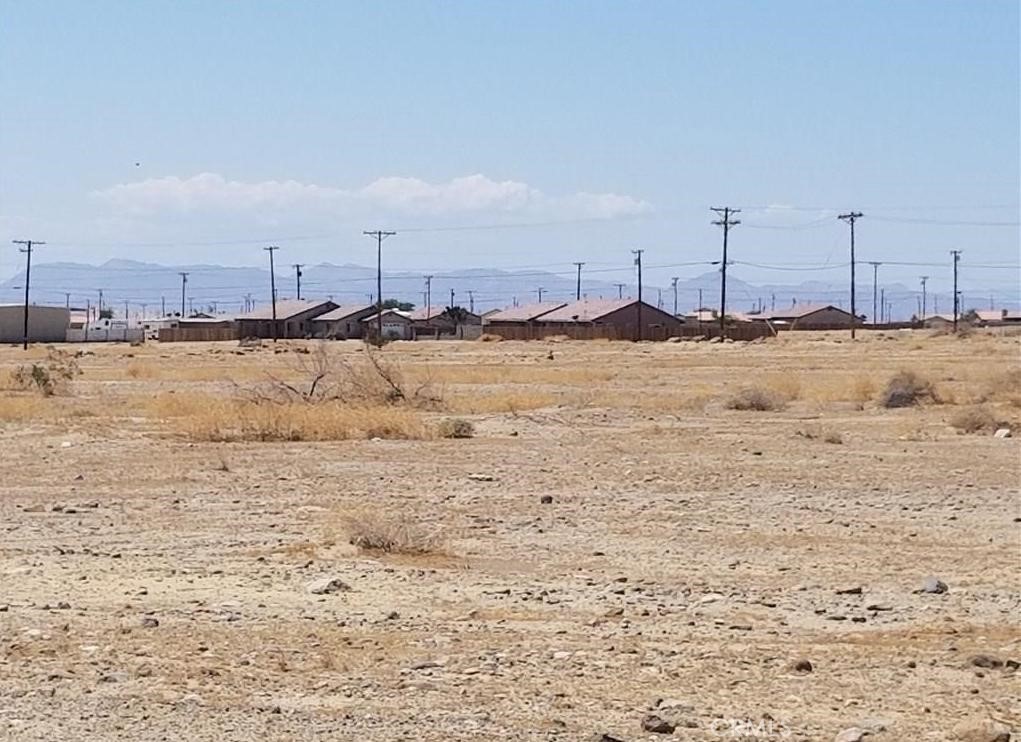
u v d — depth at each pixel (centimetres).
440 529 2155
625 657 1308
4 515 2369
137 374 7912
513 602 1595
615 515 2336
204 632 1423
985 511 2373
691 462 3158
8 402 4950
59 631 1427
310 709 1120
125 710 1118
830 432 3788
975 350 10638
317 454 3366
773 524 2238
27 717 1095
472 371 7988
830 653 1330
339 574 1773
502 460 3222
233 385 5338
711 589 1678
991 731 1034
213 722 1083
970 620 1499
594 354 11150
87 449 3484
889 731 1055
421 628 1445
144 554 1950
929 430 3978
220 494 2636
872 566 1852
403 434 3812
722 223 14500
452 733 1048
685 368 8606
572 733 1047
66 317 19362
